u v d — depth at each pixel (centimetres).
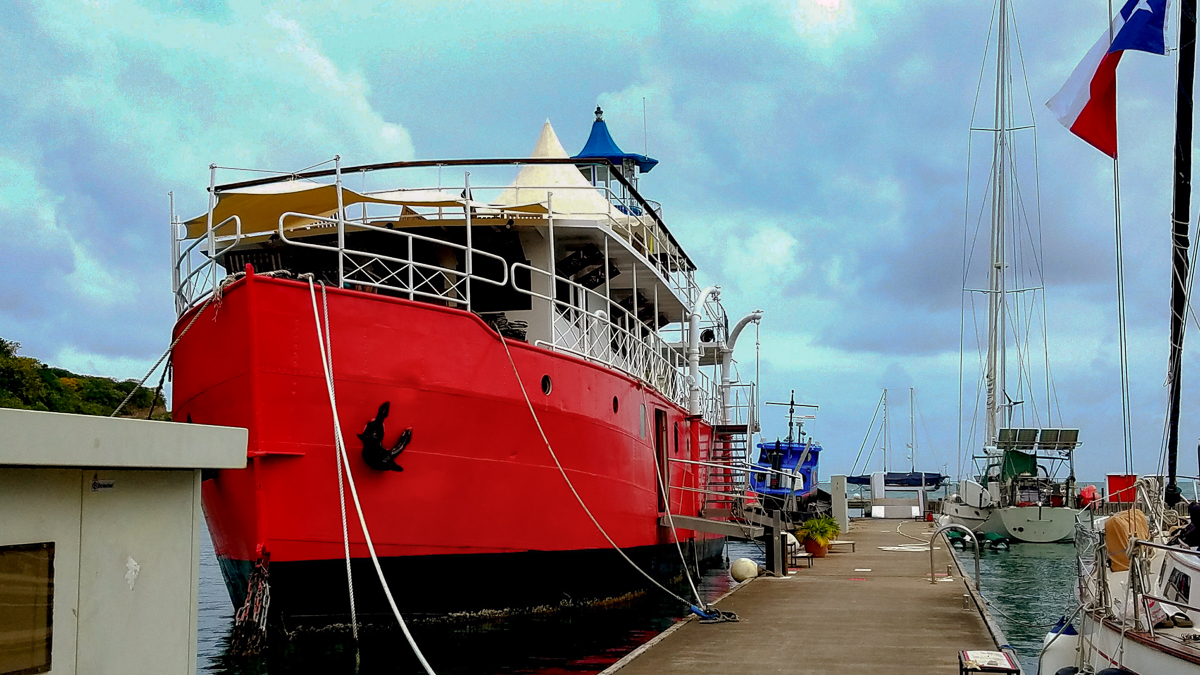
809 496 4519
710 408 2931
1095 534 1181
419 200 1507
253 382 1216
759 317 3097
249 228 1611
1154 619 983
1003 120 4466
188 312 1347
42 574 505
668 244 2200
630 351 1873
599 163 1681
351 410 1274
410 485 1330
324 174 1541
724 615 1421
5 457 457
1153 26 1316
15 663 489
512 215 1634
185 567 598
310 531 1257
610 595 1789
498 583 1472
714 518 2594
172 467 572
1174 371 1171
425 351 1340
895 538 3344
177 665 589
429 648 1373
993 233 4453
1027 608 2064
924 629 1345
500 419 1441
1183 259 1173
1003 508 3731
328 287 1262
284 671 1227
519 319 1738
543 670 1281
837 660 1131
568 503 1602
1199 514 1027
